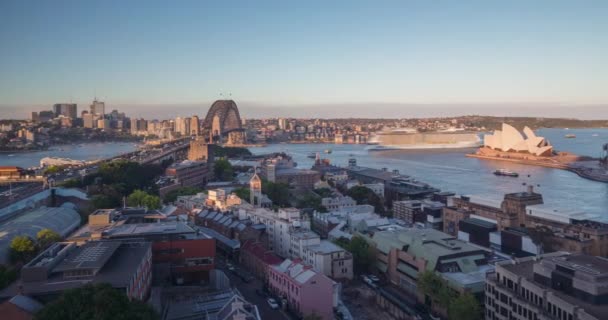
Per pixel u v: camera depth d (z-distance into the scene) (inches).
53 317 3580.2
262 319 5959.6
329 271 7559.1
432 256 7101.4
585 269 5039.4
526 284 5447.8
